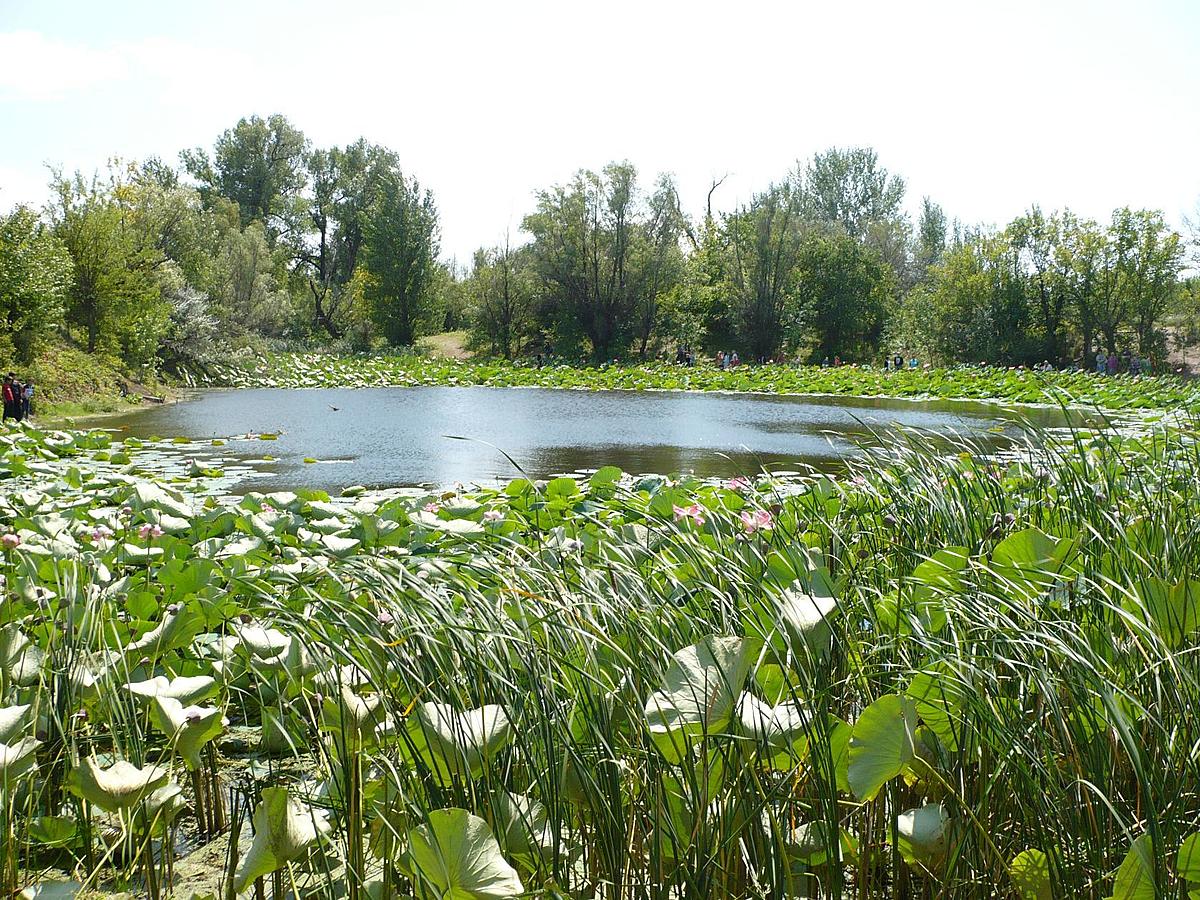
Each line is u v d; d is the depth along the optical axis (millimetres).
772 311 46094
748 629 2355
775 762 2066
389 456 13398
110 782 2061
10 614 3402
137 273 29188
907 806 2217
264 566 4727
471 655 2227
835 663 2307
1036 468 5348
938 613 2512
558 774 2006
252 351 38594
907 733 1832
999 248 41406
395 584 2607
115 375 26016
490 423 19125
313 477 11109
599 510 5945
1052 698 2000
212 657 3227
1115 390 24359
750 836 1913
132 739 2523
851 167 67562
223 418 20391
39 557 4617
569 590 2746
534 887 1832
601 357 45812
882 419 19234
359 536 5691
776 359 46219
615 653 2307
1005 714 2039
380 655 2492
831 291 46156
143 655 3070
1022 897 1801
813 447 14461
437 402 25922
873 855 2041
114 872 2195
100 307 27469
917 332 46000
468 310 49156
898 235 63844
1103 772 1981
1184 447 4746
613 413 21828
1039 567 2748
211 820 2574
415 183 51500
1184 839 1759
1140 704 1911
